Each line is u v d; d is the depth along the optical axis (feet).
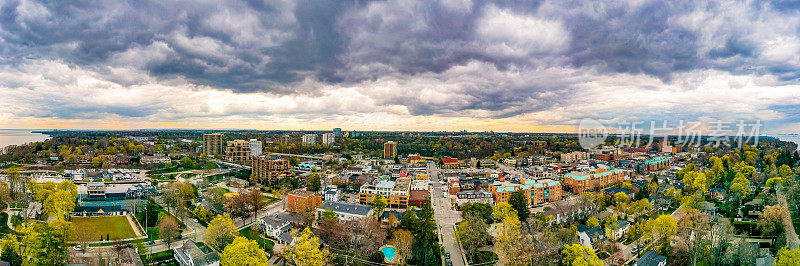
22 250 456.86
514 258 479.82
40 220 641.81
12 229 593.83
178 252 505.25
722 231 515.50
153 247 553.64
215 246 536.01
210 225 552.82
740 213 639.76
